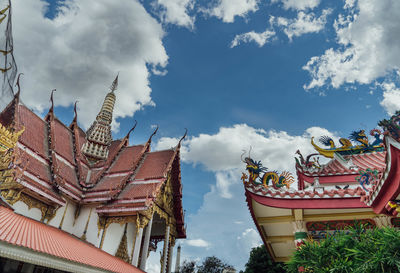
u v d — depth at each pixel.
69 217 22.92
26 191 18.92
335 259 10.64
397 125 8.95
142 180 25.45
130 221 21.89
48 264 11.11
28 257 10.28
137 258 21.16
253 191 14.55
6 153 18.02
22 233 11.73
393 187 9.61
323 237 14.19
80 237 22.09
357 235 10.88
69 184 23.70
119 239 22.75
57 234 15.93
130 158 29.41
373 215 13.70
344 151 20.23
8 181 17.84
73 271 12.39
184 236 28.17
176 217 28.39
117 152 30.52
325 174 18.11
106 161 29.20
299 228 14.34
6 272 11.02
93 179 26.75
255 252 35.94
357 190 13.41
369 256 9.32
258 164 15.27
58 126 28.70
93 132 31.77
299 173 19.25
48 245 12.20
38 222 16.56
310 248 11.51
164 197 26.05
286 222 15.24
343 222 14.18
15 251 9.84
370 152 19.72
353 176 17.48
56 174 22.17
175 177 28.25
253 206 15.26
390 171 9.31
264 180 14.90
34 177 20.06
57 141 26.95
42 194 19.55
